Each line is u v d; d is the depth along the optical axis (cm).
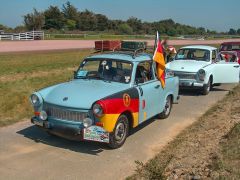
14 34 4831
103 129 630
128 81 728
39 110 691
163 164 607
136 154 670
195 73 1256
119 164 620
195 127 853
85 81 745
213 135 762
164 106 892
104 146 700
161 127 855
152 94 798
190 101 1179
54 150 674
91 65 778
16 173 571
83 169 595
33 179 552
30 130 793
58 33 6600
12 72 1723
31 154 652
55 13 8375
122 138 700
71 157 643
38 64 2133
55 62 2275
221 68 1351
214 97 1256
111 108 634
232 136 717
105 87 699
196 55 1374
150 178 549
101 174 579
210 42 6153
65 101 653
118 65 754
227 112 987
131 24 9312
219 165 572
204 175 546
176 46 4256
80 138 645
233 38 9344
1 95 1113
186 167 586
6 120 865
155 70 830
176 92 959
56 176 565
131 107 700
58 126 660
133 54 801
